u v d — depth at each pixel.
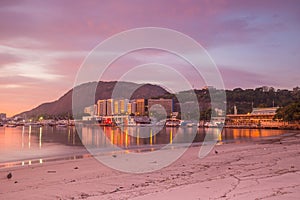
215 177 11.20
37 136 66.50
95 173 12.99
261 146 26.59
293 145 27.42
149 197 8.24
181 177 11.41
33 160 19.89
